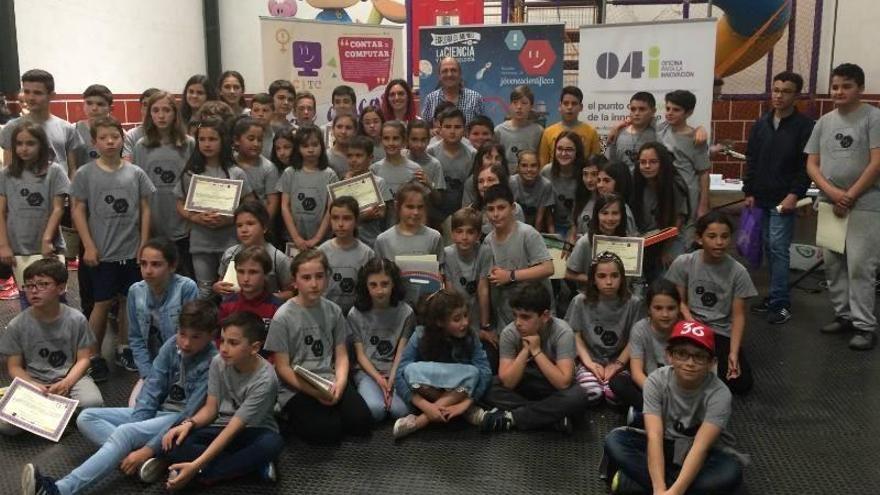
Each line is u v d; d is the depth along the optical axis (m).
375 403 3.08
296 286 3.10
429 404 3.05
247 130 3.98
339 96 5.00
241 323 2.59
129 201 3.68
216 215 3.74
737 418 3.15
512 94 4.74
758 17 6.66
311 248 3.75
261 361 2.70
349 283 3.51
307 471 2.72
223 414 2.67
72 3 6.31
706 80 4.99
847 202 3.92
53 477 2.65
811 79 7.48
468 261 3.64
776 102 4.36
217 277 3.87
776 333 4.27
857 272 3.97
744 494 2.54
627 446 2.53
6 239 3.72
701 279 3.49
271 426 2.72
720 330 3.46
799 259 5.60
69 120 6.30
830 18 7.32
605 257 3.36
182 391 2.85
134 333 3.26
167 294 3.26
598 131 5.33
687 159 4.33
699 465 2.34
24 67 5.74
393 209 4.14
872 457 2.79
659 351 3.09
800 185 4.35
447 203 4.48
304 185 4.03
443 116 4.39
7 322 4.43
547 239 3.99
